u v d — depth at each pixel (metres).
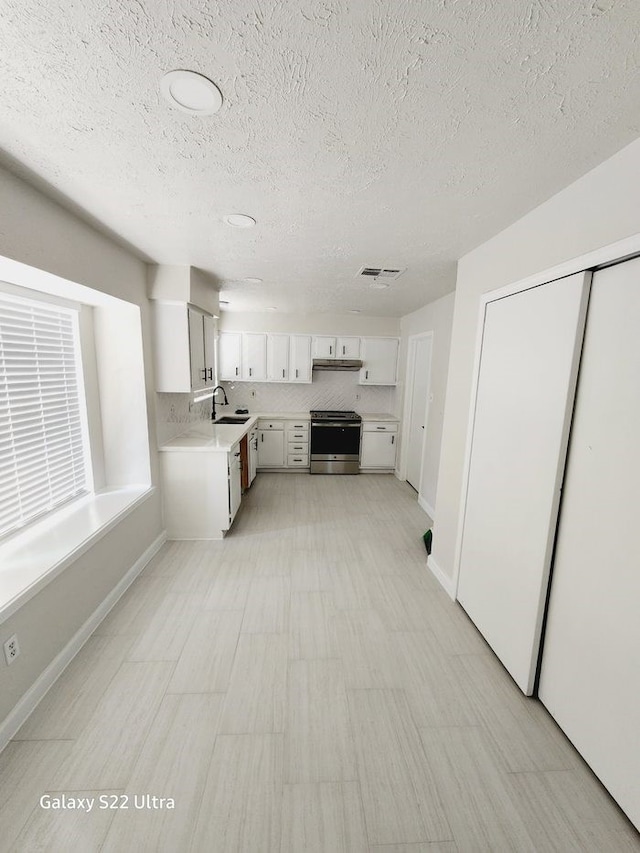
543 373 1.53
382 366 5.05
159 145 1.19
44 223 1.54
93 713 1.49
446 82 0.90
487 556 1.94
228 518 3.05
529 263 1.64
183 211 1.70
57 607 1.67
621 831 1.15
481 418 2.01
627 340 1.18
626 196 1.15
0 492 1.77
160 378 2.78
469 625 2.09
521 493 1.67
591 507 1.32
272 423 4.91
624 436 1.19
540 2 0.70
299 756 1.35
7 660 1.38
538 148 1.17
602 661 1.27
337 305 4.16
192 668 1.73
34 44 0.81
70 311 2.24
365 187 1.46
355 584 2.48
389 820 1.17
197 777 1.27
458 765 1.34
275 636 1.96
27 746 1.35
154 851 1.08
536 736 1.45
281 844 1.10
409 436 4.62
